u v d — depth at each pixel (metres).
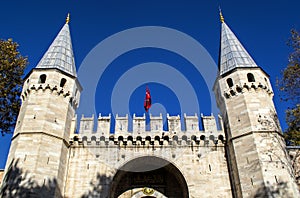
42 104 24.33
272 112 24.73
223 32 33.50
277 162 21.70
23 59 27.05
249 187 21.36
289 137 26.08
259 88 25.70
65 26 33.75
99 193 22.94
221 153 25.08
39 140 22.33
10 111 27.61
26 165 21.14
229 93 26.23
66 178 23.56
